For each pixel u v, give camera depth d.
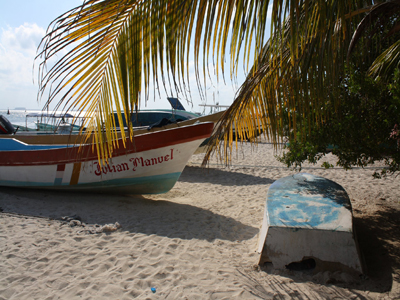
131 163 6.24
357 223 5.03
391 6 2.30
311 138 4.00
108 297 2.92
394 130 3.68
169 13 1.74
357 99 3.72
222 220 5.35
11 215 5.17
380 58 3.75
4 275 3.24
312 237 3.26
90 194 6.88
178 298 2.90
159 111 13.05
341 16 2.19
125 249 4.00
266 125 2.88
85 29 1.69
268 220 3.53
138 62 1.76
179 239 4.38
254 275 3.31
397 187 7.45
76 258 3.70
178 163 6.27
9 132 9.72
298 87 2.53
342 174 8.98
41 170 6.67
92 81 1.83
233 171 10.06
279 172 9.83
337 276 3.13
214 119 9.69
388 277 3.18
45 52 1.62
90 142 2.60
